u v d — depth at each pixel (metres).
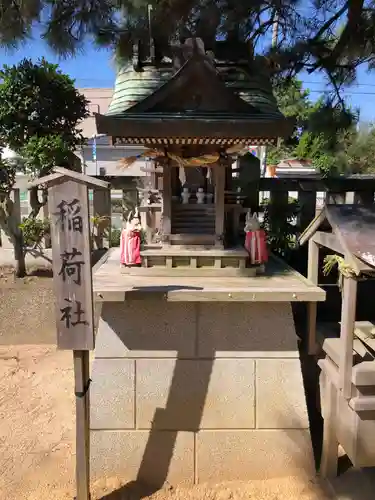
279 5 4.79
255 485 3.46
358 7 4.70
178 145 3.87
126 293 3.29
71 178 2.69
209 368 3.54
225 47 4.55
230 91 3.53
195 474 3.52
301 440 3.54
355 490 3.33
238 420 3.54
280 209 5.65
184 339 3.54
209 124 3.39
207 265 4.00
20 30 4.31
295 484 3.44
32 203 5.75
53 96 5.25
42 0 4.33
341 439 3.27
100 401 3.49
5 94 5.01
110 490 3.36
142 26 4.63
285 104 8.37
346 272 2.84
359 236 2.94
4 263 6.31
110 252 5.19
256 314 3.57
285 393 3.56
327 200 5.71
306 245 5.66
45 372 5.07
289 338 3.57
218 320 3.55
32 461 3.61
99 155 14.52
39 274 6.11
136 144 3.74
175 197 4.16
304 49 5.26
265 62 4.72
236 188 5.62
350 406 2.96
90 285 2.78
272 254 5.28
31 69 5.10
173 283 3.61
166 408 3.52
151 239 4.27
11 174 5.48
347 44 5.07
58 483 3.38
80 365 2.91
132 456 3.50
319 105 5.97
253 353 3.56
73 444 3.83
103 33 4.93
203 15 4.37
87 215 2.72
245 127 3.41
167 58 4.50
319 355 3.75
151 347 3.53
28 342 5.81
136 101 4.04
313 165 10.95
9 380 4.89
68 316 2.80
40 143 4.88
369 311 4.72
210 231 4.14
